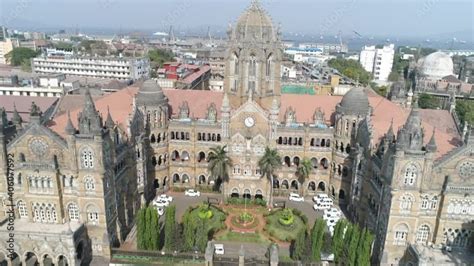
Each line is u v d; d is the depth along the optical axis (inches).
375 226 3132.4
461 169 2760.8
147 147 3973.9
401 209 2819.9
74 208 3029.0
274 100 3784.5
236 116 3841.0
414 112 2731.3
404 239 2898.6
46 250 2819.9
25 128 2883.9
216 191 4229.8
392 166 2795.3
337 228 2942.9
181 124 4089.6
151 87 3937.0
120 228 3277.6
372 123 3656.5
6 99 5585.6
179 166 4244.6
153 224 3011.8
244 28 3858.3
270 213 3782.0
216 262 2994.6
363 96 3801.7
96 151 2854.3
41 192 2962.6
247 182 3961.6
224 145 3878.0
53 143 2901.1
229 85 4072.3
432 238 2886.3
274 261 2829.7
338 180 4018.2
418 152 2696.9
